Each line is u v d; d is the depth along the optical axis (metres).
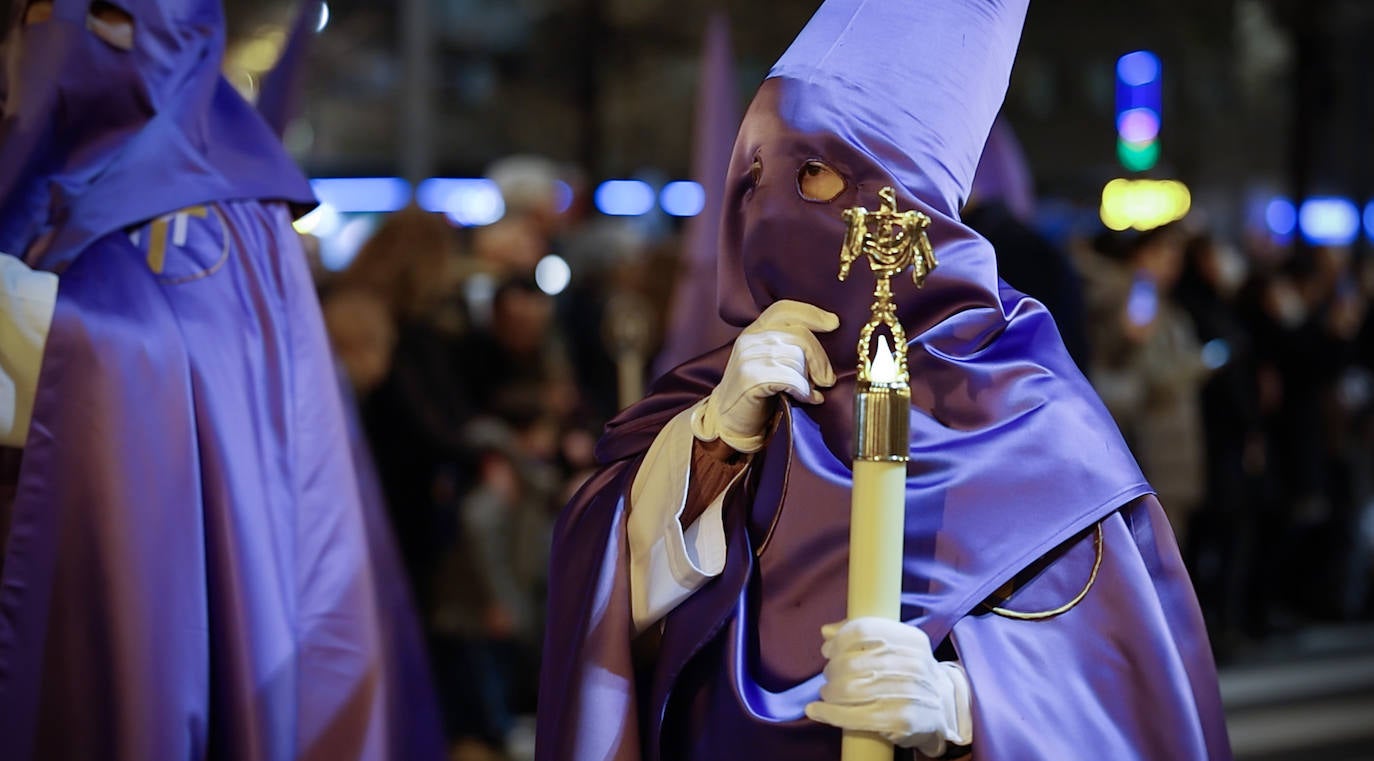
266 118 3.88
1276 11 12.44
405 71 9.70
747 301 2.23
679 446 2.21
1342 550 9.00
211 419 3.01
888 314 1.90
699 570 2.14
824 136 2.07
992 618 2.03
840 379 2.12
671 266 6.05
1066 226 12.47
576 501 2.40
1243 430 7.68
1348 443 8.93
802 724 2.02
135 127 3.14
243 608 2.98
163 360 2.96
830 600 2.06
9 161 3.03
